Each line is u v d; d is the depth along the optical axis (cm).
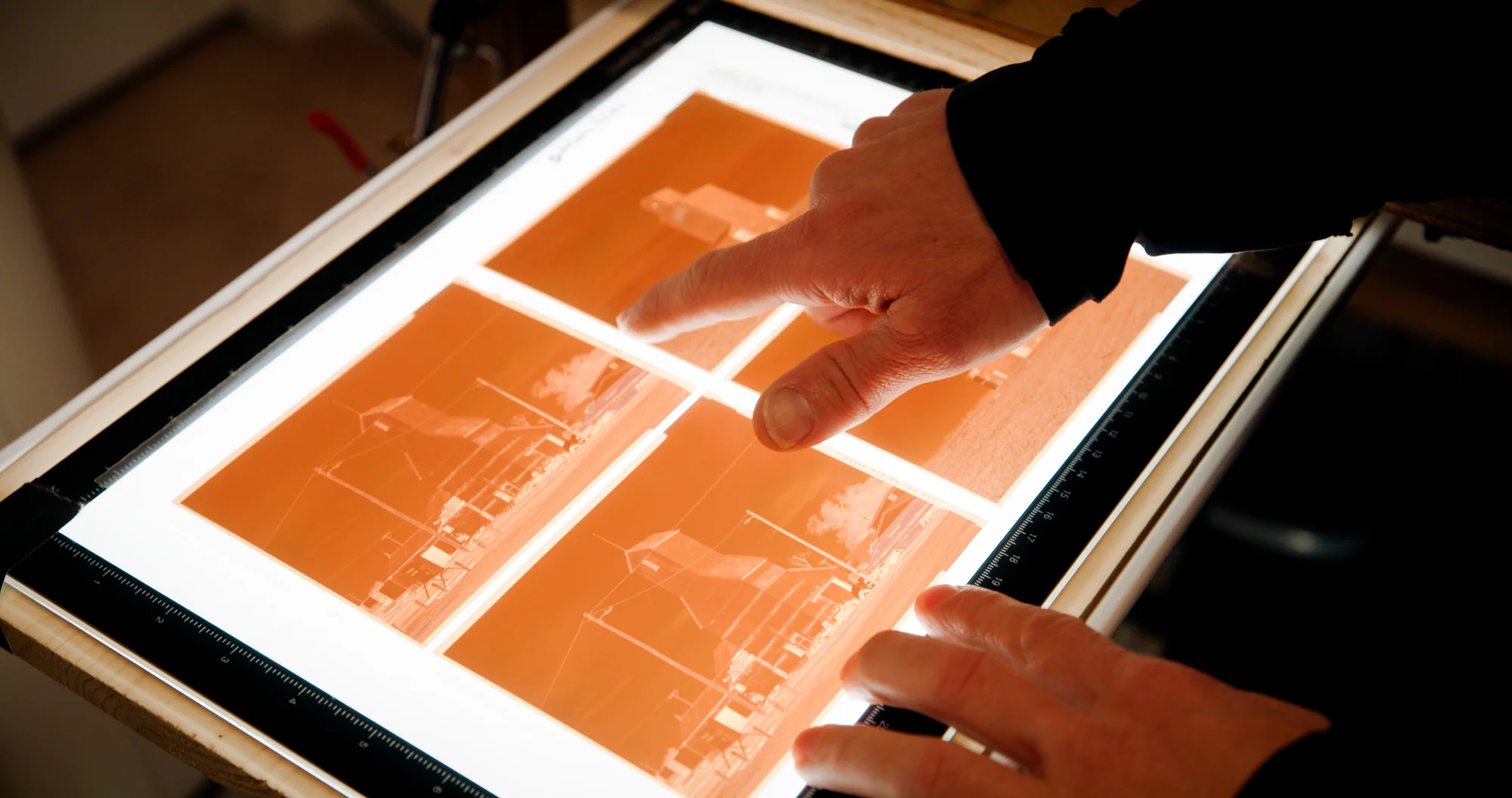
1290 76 70
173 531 72
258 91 229
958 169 75
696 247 88
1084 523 73
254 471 75
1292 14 70
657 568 71
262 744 64
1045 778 61
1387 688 107
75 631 68
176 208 210
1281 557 114
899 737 62
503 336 83
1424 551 113
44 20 211
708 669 67
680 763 64
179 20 233
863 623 69
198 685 65
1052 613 66
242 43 238
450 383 80
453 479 75
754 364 82
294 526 73
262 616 68
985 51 99
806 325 85
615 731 65
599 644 68
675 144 95
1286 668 108
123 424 78
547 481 75
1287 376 80
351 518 73
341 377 80
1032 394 79
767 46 101
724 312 78
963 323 73
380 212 90
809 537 73
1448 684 107
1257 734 60
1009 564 71
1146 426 77
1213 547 114
